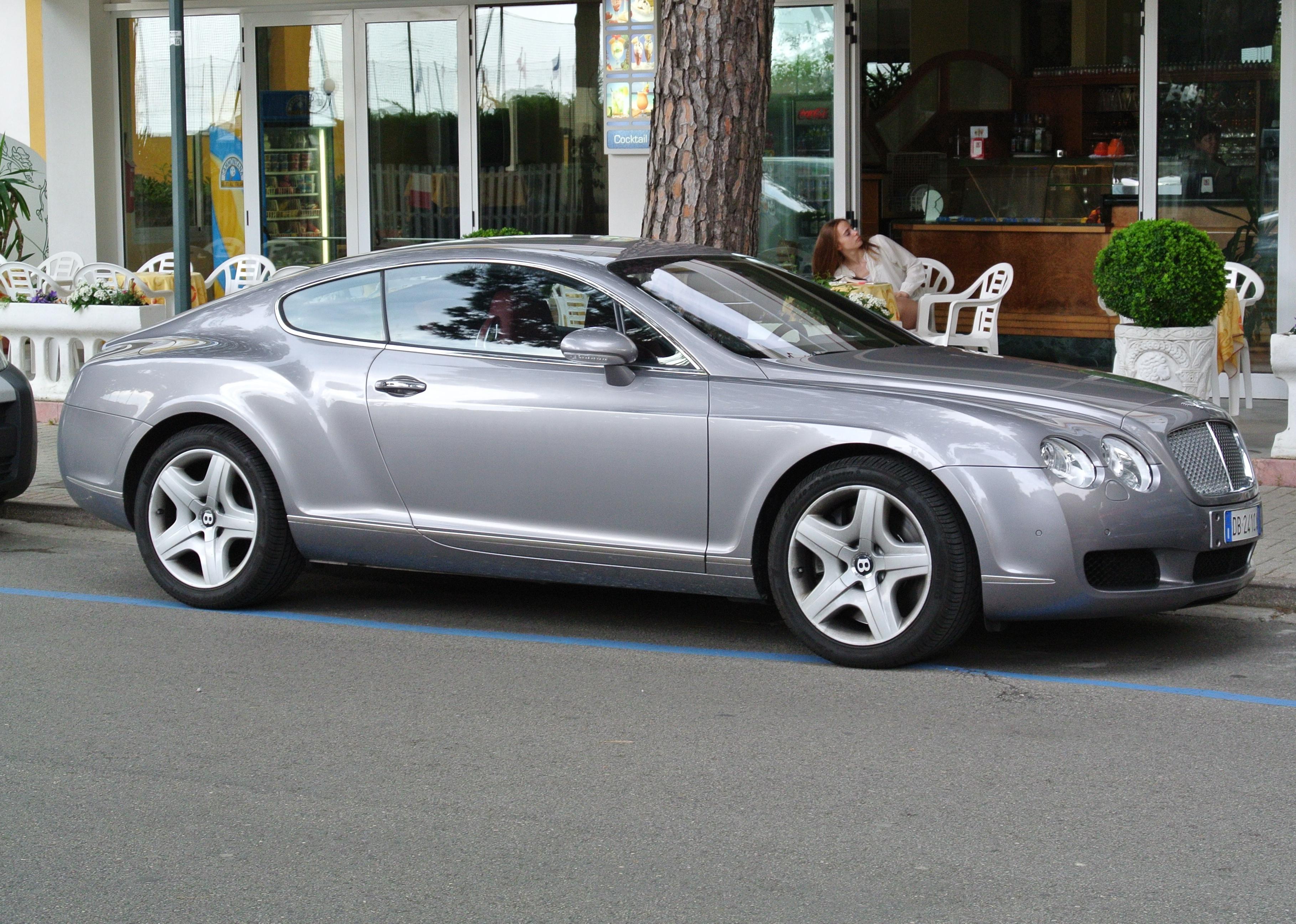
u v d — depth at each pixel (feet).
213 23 51.16
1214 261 31.55
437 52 49.39
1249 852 13.42
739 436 19.48
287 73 50.72
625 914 12.25
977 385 19.56
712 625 22.11
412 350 21.66
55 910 12.40
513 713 17.71
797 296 22.63
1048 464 18.26
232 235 51.96
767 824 14.19
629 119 43.91
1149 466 18.65
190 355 22.98
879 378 19.67
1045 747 16.34
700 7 30.19
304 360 22.20
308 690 18.72
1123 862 13.21
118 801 14.85
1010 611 18.45
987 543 18.31
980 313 40.42
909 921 12.07
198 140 51.83
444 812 14.55
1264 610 22.67
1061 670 19.43
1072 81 51.78
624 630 21.86
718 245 30.63
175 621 22.27
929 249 49.73
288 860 13.41
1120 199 46.91
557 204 49.06
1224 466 19.63
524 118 48.98
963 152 53.42
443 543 21.27
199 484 22.95
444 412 21.07
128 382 23.38
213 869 13.23
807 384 19.65
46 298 41.47
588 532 20.48
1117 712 17.60
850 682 18.90
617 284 20.80
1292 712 17.60
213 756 16.20
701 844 13.70
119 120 52.16
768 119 45.73
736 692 18.51
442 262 21.99
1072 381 20.20
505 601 23.73
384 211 50.55
